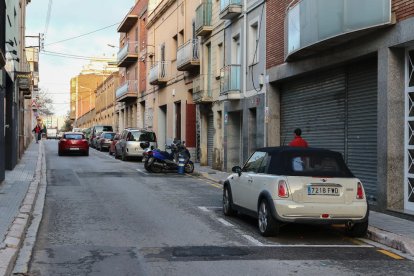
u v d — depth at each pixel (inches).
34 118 2891.2
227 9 829.2
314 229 398.9
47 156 1311.5
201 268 273.1
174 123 1272.1
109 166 1013.8
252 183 389.1
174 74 1274.6
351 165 532.4
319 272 269.1
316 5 501.4
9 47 746.8
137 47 1793.8
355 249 329.7
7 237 319.3
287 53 605.0
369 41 466.9
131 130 1202.0
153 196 577.0
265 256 303.6
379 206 452.4
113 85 2390.5
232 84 837.8
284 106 709.3
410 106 437.1
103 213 454.3
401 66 442.6
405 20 414.6
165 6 1338.6
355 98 526.0
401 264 290.5
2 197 511.8
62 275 258.5
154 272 264.5
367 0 443.5
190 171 890.1
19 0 986.7
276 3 690.8
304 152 367.9
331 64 539.2
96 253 305.9
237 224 410.6
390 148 440.5
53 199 541.6
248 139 804.0
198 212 469.4
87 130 2348.7
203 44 1019.9
